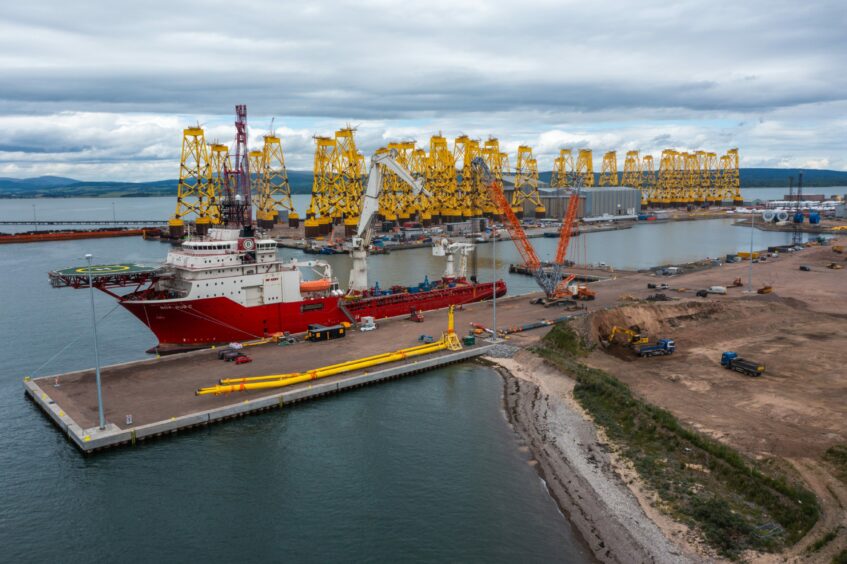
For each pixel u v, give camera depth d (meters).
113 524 44.78
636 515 44.06
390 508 46.56
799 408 62.03
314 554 41.25
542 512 45.69
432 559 40.44
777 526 41.38
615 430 58.38
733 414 60.91
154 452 55.16
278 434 59.25
